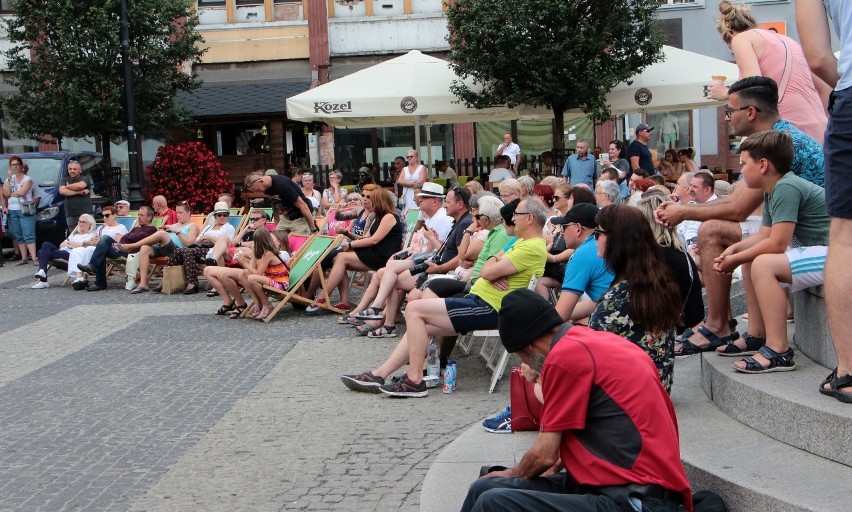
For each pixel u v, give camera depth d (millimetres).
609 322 5227
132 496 5918
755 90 5844
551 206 10992
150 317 12664
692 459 4582
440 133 27312
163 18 21891
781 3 26094
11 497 5965
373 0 27188
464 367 9055
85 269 15391
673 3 26609
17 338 11586
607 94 18328
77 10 21641
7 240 19688
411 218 14914
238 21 27391
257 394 8336
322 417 7523
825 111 6660
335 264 12281
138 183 19641
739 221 5699
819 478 4230
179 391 8555
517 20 18250
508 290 7949
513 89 18422
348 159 27234
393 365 8211
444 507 5062
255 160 25688
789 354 5324
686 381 6246
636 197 10797
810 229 5488
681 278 5562
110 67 21562
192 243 15234
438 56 27266
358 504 5645
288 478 6141
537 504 3838
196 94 26125
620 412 3873
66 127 21578
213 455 6688
